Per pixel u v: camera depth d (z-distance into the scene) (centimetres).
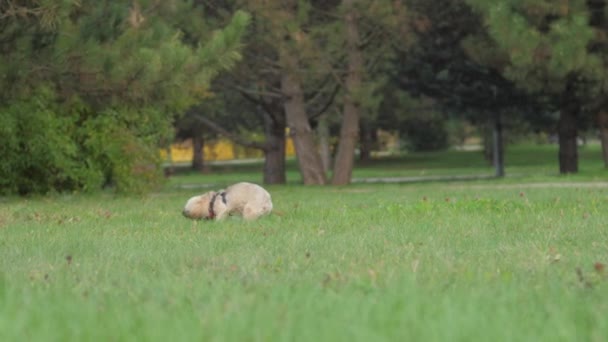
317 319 706
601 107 5525
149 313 733
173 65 2983
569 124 5994
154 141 3819
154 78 2961
